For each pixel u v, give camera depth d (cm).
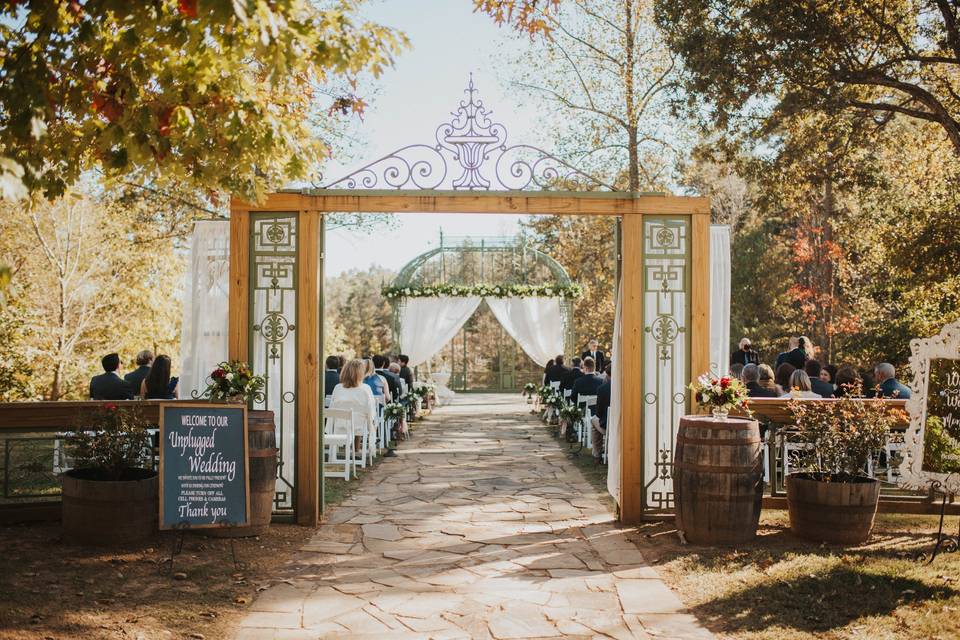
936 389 523
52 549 512
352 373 908
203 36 370
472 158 632
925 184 1548
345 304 4819
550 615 416
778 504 655
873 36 1322
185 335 729
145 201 1659
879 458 714
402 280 2005
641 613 418
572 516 659
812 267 2520
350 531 604
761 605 423
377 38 406
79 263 1628
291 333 636
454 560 523
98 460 542
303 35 350
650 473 646
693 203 640
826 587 448
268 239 637
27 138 386
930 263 1320
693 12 1366
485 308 2333
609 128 1850
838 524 543
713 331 783
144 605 418
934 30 1356
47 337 1510
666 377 645
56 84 427
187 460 509
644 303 642
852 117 1454
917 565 491
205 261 733
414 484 808
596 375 1116
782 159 1466
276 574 489
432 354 1808
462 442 1148
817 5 1262
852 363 1645
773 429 663
